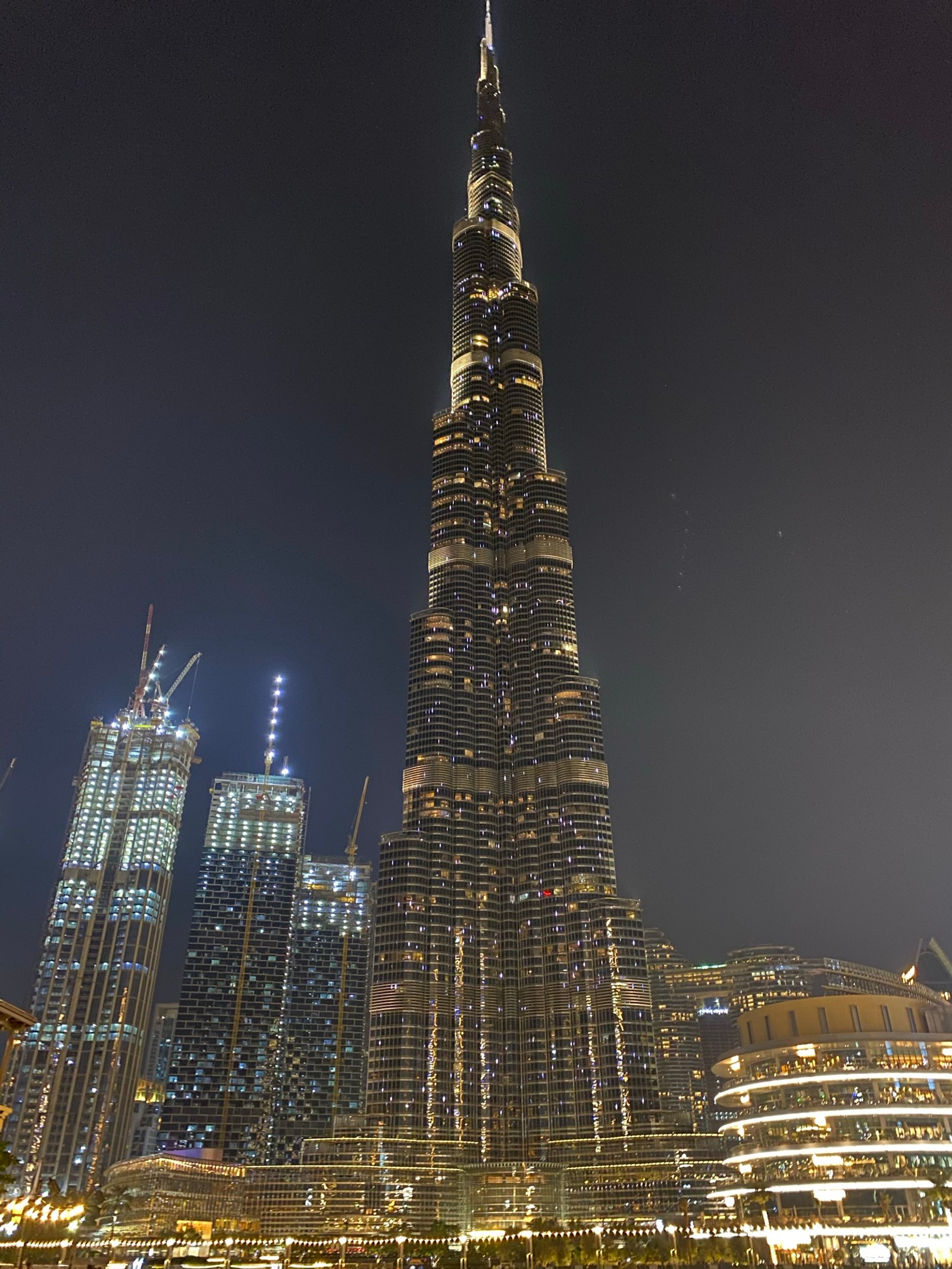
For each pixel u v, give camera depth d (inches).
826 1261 6077.8
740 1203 7421.3
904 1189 6441.9
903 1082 6948.8
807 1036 7337.6
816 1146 6786.4
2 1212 5812.0
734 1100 7755.9
